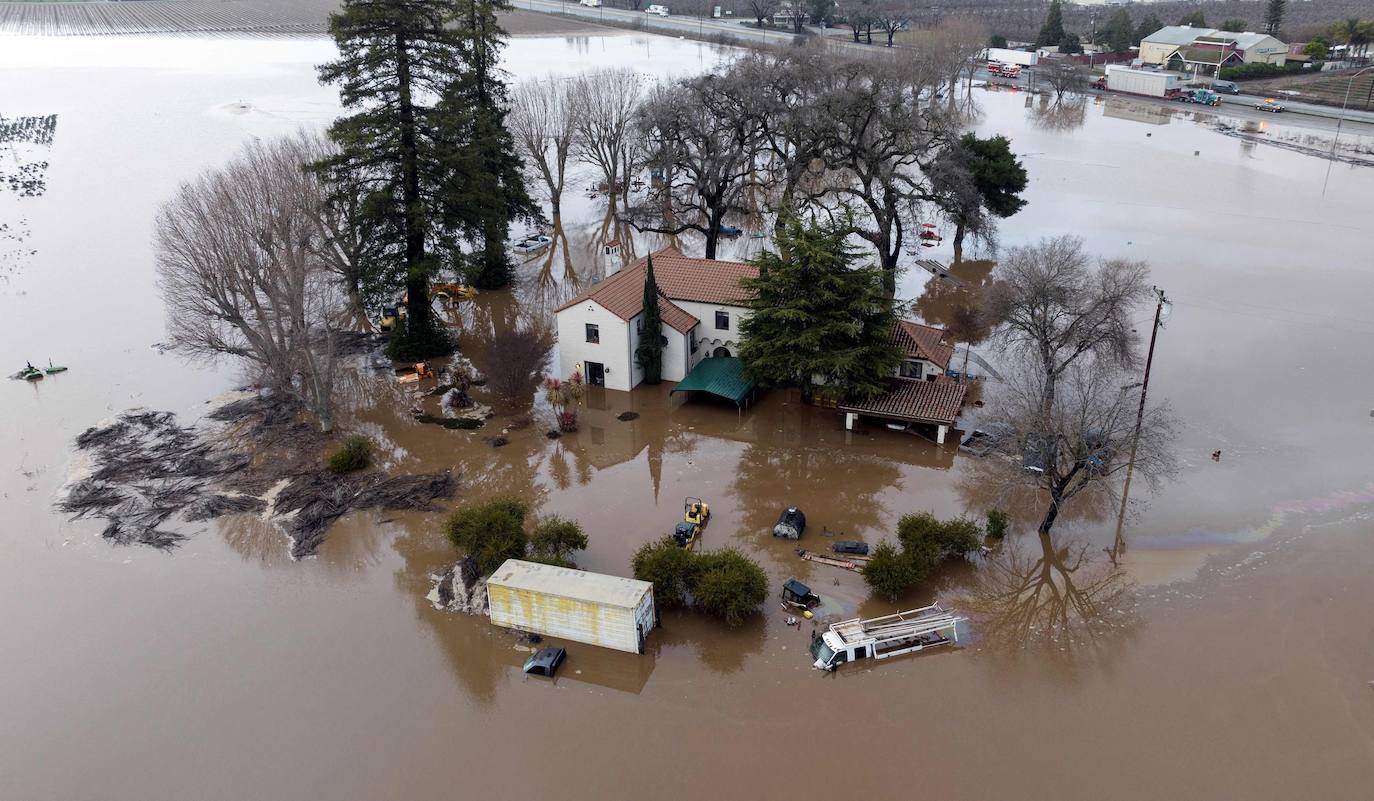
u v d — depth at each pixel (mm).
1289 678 33906
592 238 92062
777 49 146250
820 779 29891
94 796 29688
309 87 161125
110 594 39250
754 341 52531
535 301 74750
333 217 60688
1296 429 51375
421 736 31891
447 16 64125
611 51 194000
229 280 50250
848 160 77438
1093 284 54094
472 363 62500
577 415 55281
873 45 180625
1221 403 54250
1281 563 40406
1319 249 80938
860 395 51906
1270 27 179750
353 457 48750
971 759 30609
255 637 36781
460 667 35094
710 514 44875
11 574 40406
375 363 62688
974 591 39375
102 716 32781
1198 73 166250
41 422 53625
